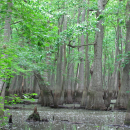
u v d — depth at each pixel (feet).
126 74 60.90
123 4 61.11
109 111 55.36
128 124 32.96
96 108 57.47
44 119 37.17
